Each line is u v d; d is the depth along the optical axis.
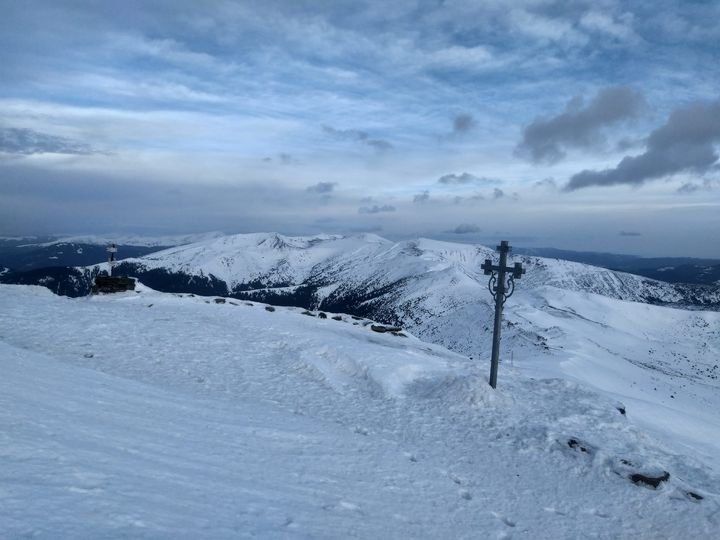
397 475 11.53
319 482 9.98
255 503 7.91
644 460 13.85
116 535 5.34
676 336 125.88
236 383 17.91
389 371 20.34
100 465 7.52
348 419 15.91
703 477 14.37
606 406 18.67
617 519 11.30
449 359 25.64
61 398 11.02
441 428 15.98
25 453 7.11
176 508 6.68
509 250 18.77
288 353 21.77
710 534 10.98
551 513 11.15
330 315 35.19
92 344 19.73
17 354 14.81
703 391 60.16
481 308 112.94
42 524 5.17
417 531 8.76
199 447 10.23
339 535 7.57
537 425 16.28
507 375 22.11
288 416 14.91
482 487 11.96
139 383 15.26
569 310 134.25
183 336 22.47
